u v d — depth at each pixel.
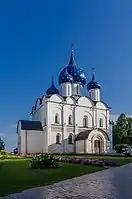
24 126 65.81
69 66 75.81
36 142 65.44
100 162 27.33
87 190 12.91
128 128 85.31
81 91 75.88
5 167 25.02
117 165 27.95
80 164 28.69
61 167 24.52
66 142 66.31
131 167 25.61
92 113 71.81
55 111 66.69
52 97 66.81
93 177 17.95
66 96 70.44
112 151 66.31
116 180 16.34
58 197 11.32
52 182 15.50
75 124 68.62
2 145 93.94
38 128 66.75
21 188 13.45
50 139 64.50
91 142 63.78
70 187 13.83
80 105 70.50
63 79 72.94
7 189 13.12
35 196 11.57
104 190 12.86
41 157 24.58
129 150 63.56
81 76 76.06
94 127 70.88
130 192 12.26
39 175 18.70
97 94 75.94
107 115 73.56
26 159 38.47
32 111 78.25
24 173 19.94
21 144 64.31
